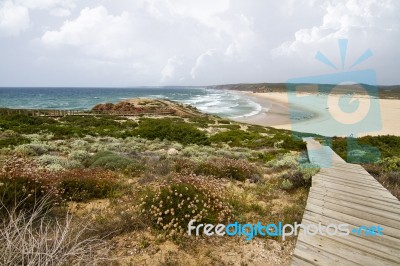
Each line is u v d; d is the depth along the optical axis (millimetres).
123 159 8180
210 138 19844
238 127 30703
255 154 12789
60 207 4426
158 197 4195
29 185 4328
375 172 7805
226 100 92375
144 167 7816
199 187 4652
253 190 6137
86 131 19469
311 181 6473
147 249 3354
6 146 11742
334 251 3215
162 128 19812
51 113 37719
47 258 2307
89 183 5344
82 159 9164
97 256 3033
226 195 5082
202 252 3375
